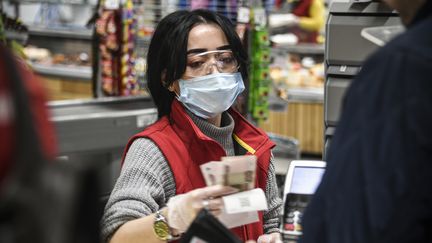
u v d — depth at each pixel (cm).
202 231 204
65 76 865
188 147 268
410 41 159
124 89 509
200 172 266
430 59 155
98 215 117
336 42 274
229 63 279
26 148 112
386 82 158
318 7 884
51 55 924
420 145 153
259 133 288
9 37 522
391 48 161
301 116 830
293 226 233
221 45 274
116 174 368
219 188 221
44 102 122
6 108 113
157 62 275
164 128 272
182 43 268
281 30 888
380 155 155
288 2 896
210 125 275
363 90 163
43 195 111
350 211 157
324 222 163
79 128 355
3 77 114
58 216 111
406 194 152
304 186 243
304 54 861
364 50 271
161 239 237
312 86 834
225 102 274
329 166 166
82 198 113
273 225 289
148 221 239
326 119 278
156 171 261
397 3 173
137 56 550
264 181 284
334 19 276
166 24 273
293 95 825
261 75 472
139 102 392
